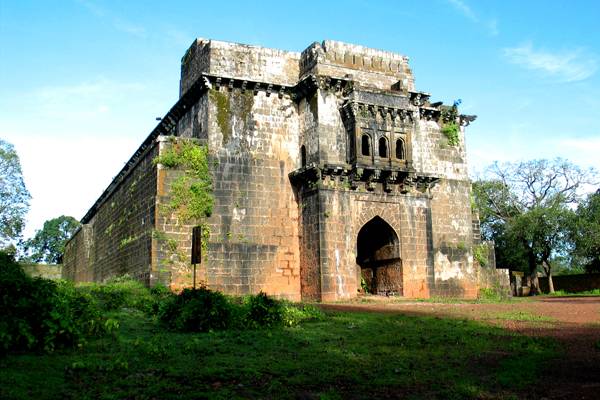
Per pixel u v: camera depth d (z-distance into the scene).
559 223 51.25
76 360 9.58
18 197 59.91
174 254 26.56
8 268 10.70
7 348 9.75
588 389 8.43
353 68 31.05
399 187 30.39
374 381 8.95
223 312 14.40
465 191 34.81
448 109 35.03
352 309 21.88
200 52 31.14
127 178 33.34
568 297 41.16
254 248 28.28
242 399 7.83
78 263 54.25
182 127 32.34
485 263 34.62
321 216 27.91
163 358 10.27
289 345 12.21
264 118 29.84
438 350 11.74
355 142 28.80
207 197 27.53
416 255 30.34
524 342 12.54
